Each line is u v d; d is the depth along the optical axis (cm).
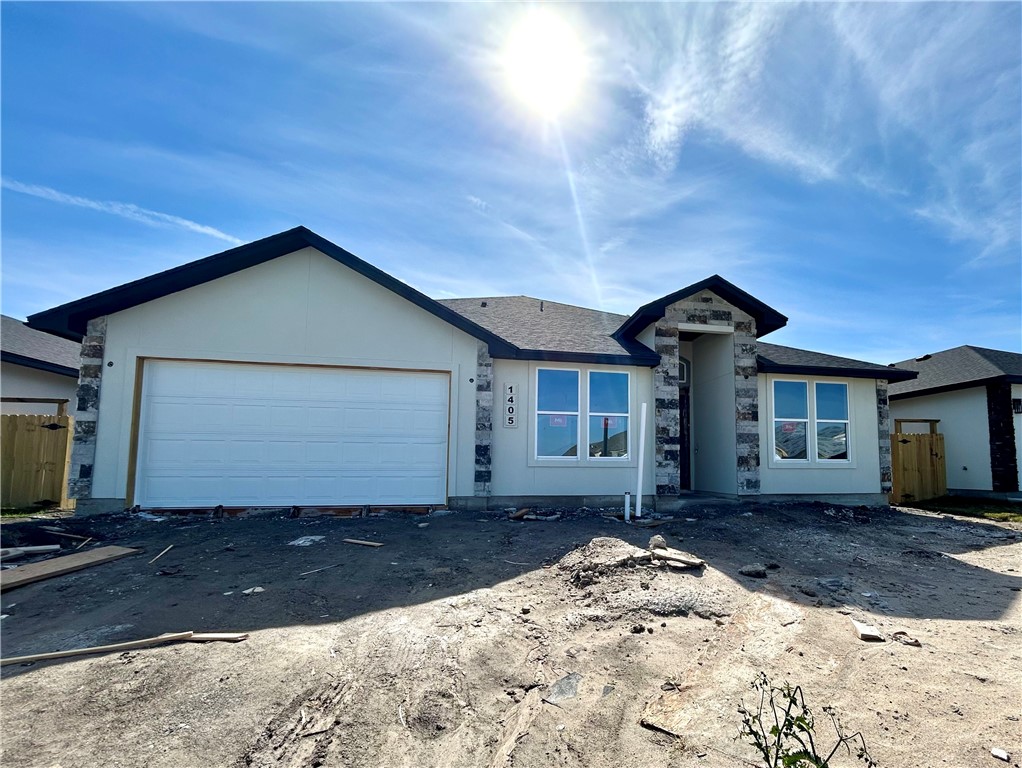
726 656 405
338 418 998
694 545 764
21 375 1424
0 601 504
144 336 936
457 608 498
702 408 1335
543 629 457
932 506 1383
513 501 1063
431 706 335
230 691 345
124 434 917
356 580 579
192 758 278
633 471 1119
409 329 1021
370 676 369
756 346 1333
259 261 977
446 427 1034
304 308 988
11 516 934
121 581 564
